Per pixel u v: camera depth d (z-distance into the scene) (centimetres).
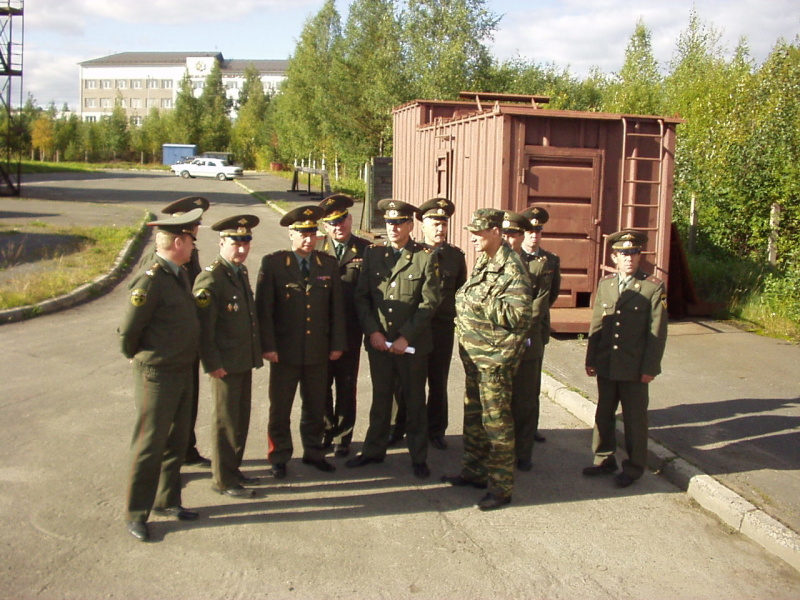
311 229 521
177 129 7506
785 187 1249
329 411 595
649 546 454
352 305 580
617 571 422
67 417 643
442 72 2695
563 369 822
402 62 2923
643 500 522
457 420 679
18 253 1416
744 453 589
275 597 383
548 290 568
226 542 440
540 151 953
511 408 545
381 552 434
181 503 488
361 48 3397
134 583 392
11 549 421
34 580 390
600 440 557
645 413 535
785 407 705
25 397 692
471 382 516
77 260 1423
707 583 412
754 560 441
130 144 7838
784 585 413
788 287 1075
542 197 965
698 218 1416
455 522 477
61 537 437
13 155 6150
